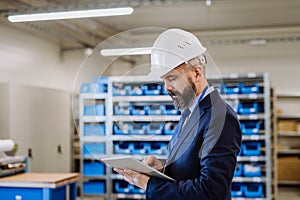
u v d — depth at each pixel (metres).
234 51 9.20
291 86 9.00
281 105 9.19
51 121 7.21
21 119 6.38
